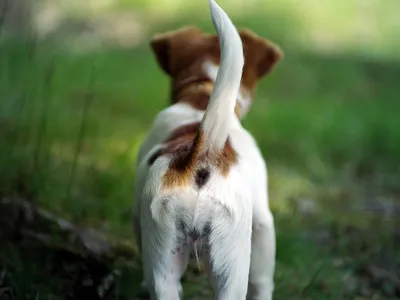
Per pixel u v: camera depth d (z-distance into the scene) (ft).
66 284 22.34
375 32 65.36
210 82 21.33
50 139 32.96
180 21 59.11
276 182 34.88
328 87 52.70
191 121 19.71
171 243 17.39
